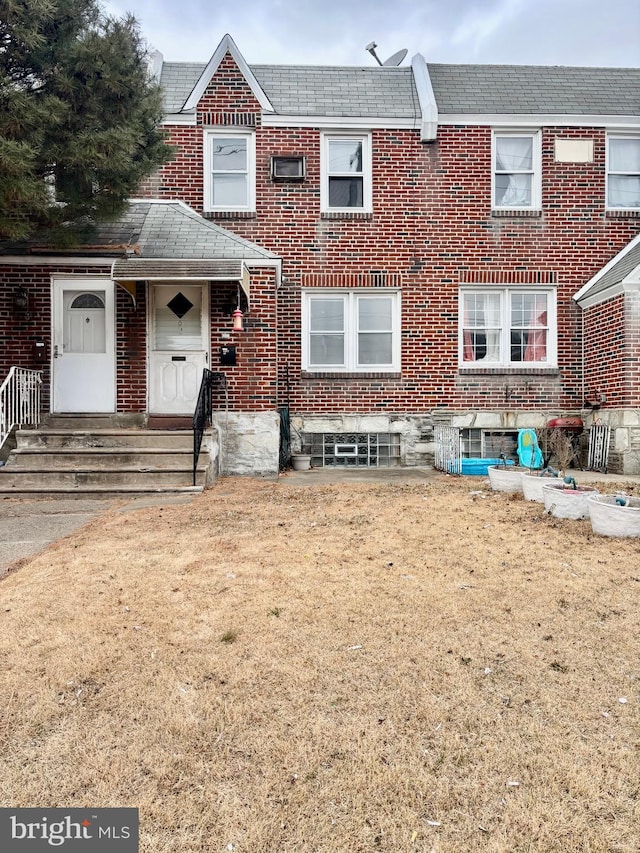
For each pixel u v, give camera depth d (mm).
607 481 8352
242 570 4191
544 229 11039
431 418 10875
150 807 1907
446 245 10945
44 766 2094
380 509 6316
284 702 2490
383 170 10906
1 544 5109
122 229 9297
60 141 6766
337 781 2025
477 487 7883
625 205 11234
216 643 3029
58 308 9211
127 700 2506
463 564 4336
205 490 7801
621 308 9617
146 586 3869
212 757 2146
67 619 3324
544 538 5039
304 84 11422
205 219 10508
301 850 1747
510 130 11023
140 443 8453
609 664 2814
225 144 10922
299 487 8039
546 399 10992
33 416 8914
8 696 2533
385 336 11086
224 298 9367
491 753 2164
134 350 9227
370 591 3770
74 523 5965
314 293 10953
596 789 1977
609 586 3846
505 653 2920
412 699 2512
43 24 6547
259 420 9359
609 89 11734
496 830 1814
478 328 11109
